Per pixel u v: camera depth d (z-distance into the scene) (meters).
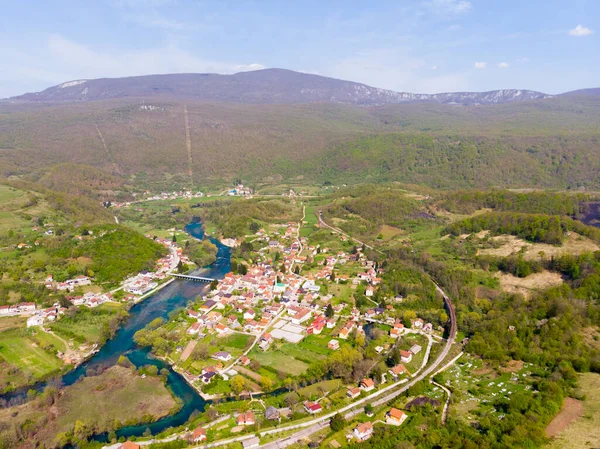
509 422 133.62
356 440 138.62
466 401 156.00
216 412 154.38
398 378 175.12
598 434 127.75
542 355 177.38
